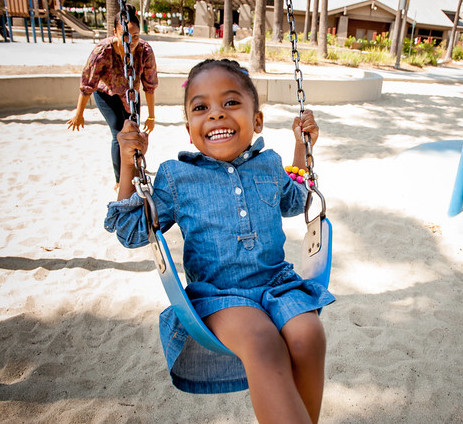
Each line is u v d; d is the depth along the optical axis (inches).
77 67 394.3
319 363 53.2
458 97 445.4
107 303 114.7
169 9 1669.5
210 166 65.9
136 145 60.1
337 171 208.7
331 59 663.8
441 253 142.2
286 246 144.7
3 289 118.2
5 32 668.1
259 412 48.1
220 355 65.2
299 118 72.5
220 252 62.7
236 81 63.7
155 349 100.9
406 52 943.7
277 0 781.9
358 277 128.3
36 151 221.6
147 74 160.7
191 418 84.1
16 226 149.7
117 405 86.4
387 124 309.3
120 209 62.1
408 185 188.9
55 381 91.7
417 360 98.3
